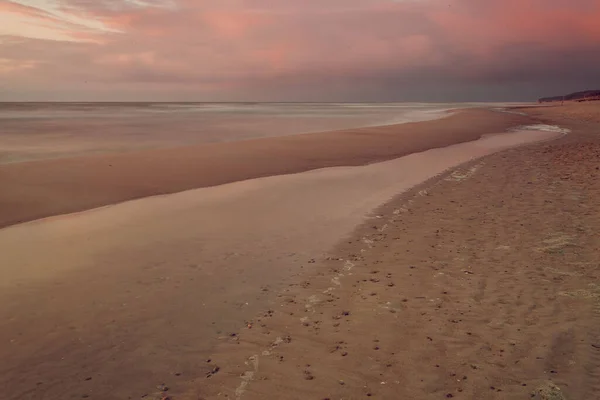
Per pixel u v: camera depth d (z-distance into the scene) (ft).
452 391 12.78
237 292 20.17
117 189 41.55
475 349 14.83
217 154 61.26
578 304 17.51
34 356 15.16
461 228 28.22
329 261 23.72
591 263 21.42
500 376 13.35
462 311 17.49
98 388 13.44
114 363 14.75
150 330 16.87
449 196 37.27
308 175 49.67
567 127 113.80
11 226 30.91
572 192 36.06
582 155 55.77
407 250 24.76
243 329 16.84
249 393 13.04
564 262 21.76
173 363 14.70
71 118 179.01
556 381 12.95
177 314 18.15
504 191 37.96
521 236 25.94
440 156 63.57
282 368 14.24
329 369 14.08
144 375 14.07
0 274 22.35
